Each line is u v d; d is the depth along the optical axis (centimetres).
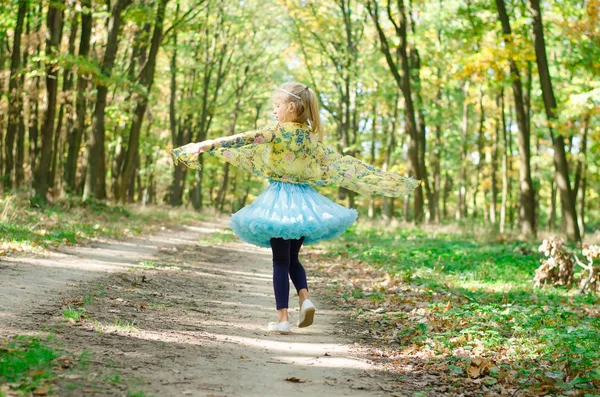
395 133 3984
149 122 3856
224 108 4566
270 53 4259
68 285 710
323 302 827
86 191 2211
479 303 832
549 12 2331
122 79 2105
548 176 3722
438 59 2934
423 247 1709
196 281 909
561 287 1066
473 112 3900
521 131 2309
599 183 4225
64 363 385
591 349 538
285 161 546
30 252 969
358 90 3759
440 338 576
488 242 2025
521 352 531
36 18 2212
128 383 362
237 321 624
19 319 504
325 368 460
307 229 529
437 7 2875
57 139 2636
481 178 4591
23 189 2066
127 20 2345
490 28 2308
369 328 648
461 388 433
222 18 3819
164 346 469
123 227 1752
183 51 3594
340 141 3641
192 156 521
